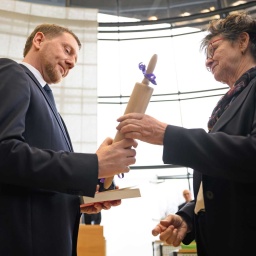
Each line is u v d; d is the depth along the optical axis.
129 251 6.13
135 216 6.50
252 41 1.16
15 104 0.86
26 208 0.83
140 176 7.33
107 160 0.84
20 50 6.50
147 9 8.53
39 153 0.80
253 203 0.86
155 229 1.11
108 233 6.23
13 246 0.78
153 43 8.36
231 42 1.16
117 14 8.48
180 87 8.07
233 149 0.81
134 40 8.38
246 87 1.02
